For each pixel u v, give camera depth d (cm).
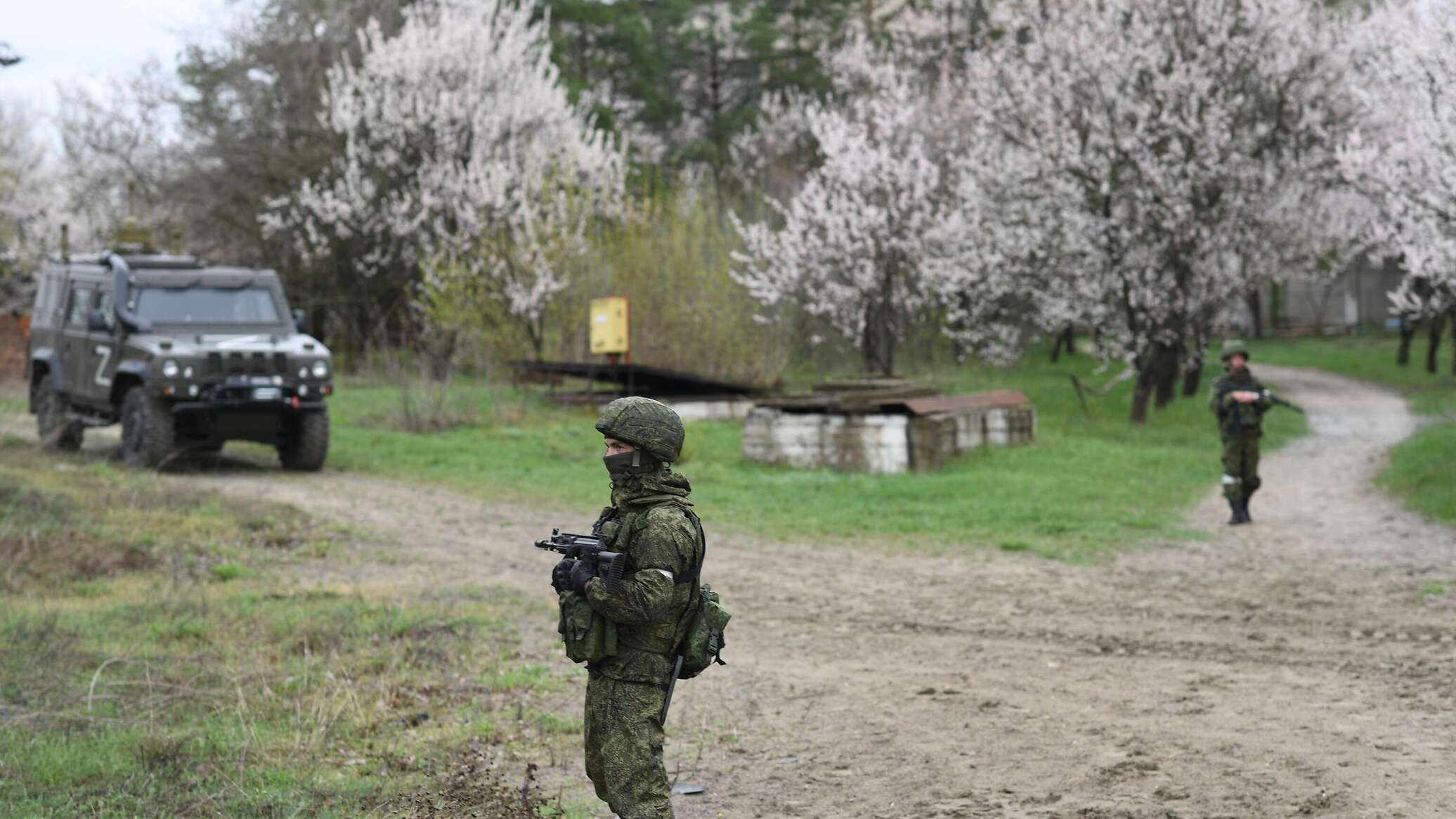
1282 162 2847
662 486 406
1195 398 3178
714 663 815
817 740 638
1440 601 964
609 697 402
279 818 498
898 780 565
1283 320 7044
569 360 2872
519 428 2252
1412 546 1230
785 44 6316
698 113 6147
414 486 1688
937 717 675
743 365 2833
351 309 3572
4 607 893
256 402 1672
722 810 530
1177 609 969
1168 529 1382
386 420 2317
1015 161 2852
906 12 5200
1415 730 615
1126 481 1755
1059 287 2986
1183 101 2623
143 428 1672
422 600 991
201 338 1723
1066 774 563
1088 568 1162
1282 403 1423
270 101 3575
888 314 2933
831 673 785
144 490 1454
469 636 862
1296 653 811
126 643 820
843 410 1881
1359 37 2647
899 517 1470
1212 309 2862
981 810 517
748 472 1866
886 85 3341
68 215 4622
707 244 2988
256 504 1437
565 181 2981
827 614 974
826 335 3341
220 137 3534
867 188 2870
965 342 3434
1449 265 1823
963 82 3644
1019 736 632
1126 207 2738
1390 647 818
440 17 3416
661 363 2798
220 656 797
